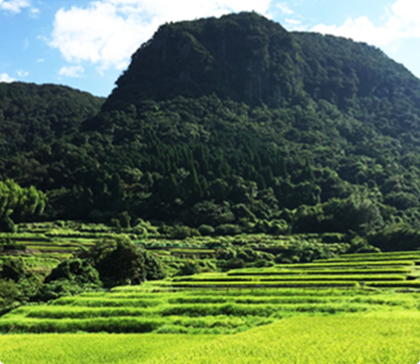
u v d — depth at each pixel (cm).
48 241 14662
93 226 17150
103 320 6450
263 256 13288
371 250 12625
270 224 17112
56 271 9112
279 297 6831
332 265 9769
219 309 6519
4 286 8512
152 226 17475
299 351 4372
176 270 11819
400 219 17612
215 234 16850
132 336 5862
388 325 5200
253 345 4672
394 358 3994
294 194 19650
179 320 6256
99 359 4875
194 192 18712
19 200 17800
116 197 18862
